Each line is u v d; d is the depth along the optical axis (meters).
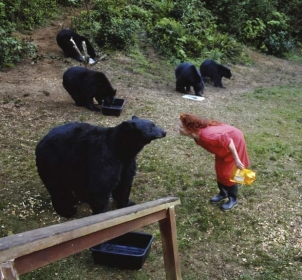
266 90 11.93
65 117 7.52
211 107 9.43
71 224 1.90
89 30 12.84
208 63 11.98
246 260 4.26
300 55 18.34
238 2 17.44
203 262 4.19
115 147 4.16
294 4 20.12
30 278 3.72
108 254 3.90
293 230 4.84
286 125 8.64
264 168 6.34
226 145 4.70
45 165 4.27
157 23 13.95
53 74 9.84
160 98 9.59
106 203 4.30
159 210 2.86
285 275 4.06
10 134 6.54
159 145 6.80
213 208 5.15
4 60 9.62
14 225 4.43
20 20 12.42
